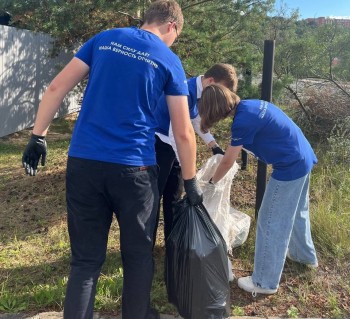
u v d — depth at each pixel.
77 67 2.53
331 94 7.80
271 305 3.21
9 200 5.44
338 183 5.61
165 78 2.46
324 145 7.11
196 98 3.48
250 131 2.95
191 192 2.64
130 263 2.59
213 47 6.82
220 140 6.89
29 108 10.91
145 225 2.54
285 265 3.70
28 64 10.73
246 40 8.26
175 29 2.71
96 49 2.51
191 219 2.72
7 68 9.76
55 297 3.20
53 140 9.36
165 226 3.69
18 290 3.39
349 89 8.07
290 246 3.61
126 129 2.43
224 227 3.36
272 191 3.16
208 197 3.35
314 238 4.11
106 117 2.43
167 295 3.04
